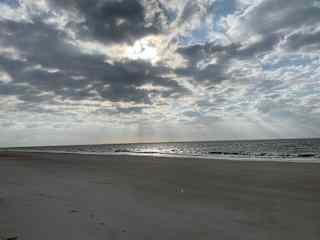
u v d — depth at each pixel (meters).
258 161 16.16
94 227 4.04
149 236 3.69
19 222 4.24
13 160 21.56
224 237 3.67
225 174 10.52
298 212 4.91
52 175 11.02
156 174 11.02
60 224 4.16
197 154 30.81
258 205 5.49
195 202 5.82
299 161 15.79
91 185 8.26
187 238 3.62
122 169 13.29
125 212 4.96
